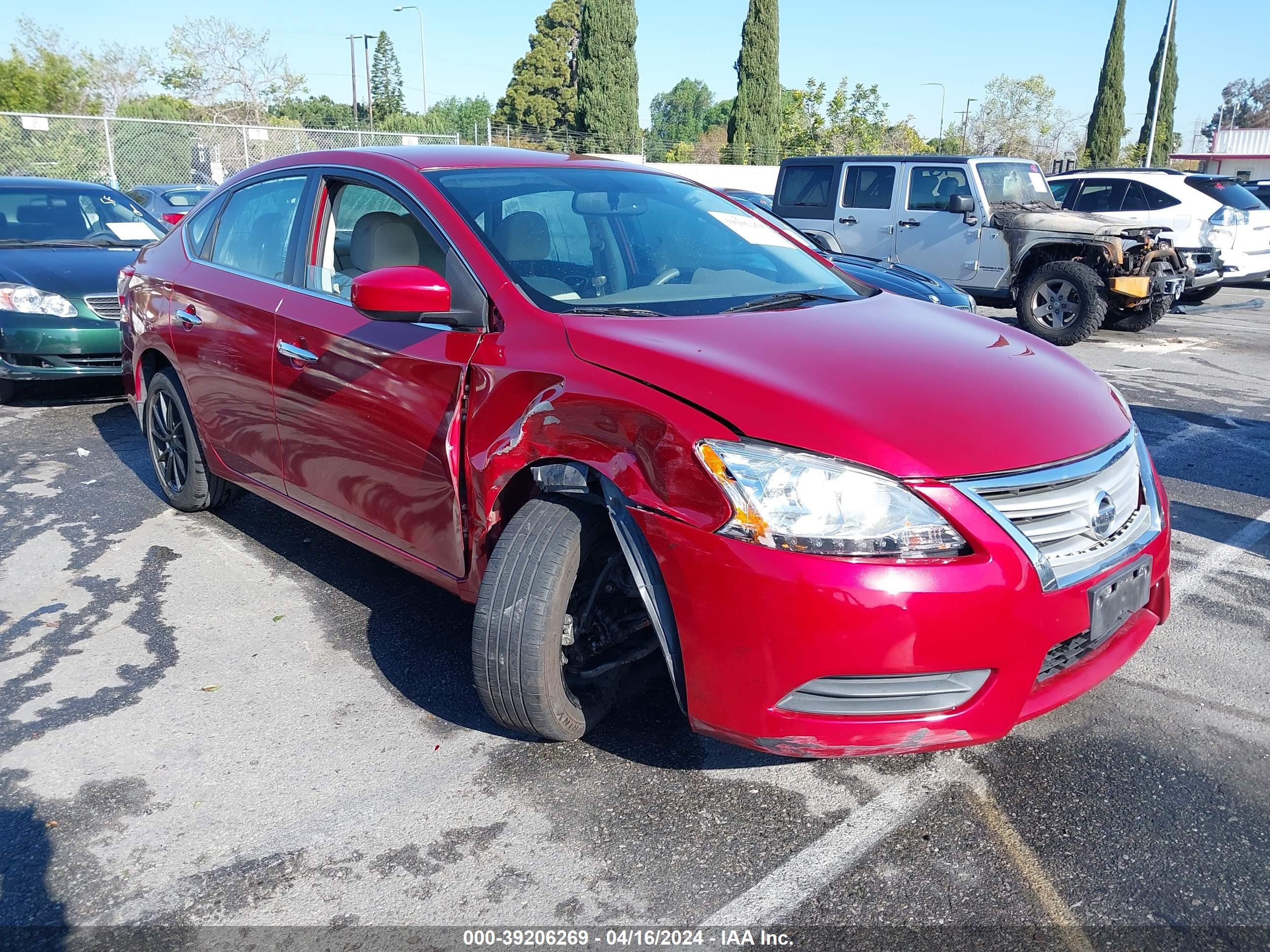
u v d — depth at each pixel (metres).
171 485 4.66
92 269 6.87
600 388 2.44
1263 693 3.05
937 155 11.31
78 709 3.01
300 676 3.20
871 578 2.10
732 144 38.31
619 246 3.26
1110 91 43.41
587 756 2.74
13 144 20.30
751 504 2.16
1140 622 2.68
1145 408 7.16
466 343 2.78
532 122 57.66
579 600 2.62
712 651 2.24
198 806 2.54
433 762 2.72
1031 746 2.77
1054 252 10.38
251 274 3.79
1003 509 2.20
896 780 2.62
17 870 2.30
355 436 3.17
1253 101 86.56
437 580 3.00
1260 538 4.43
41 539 4.40
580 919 2.13
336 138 23.66
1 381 6.81
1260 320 12.26
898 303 3.32
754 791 2.58
